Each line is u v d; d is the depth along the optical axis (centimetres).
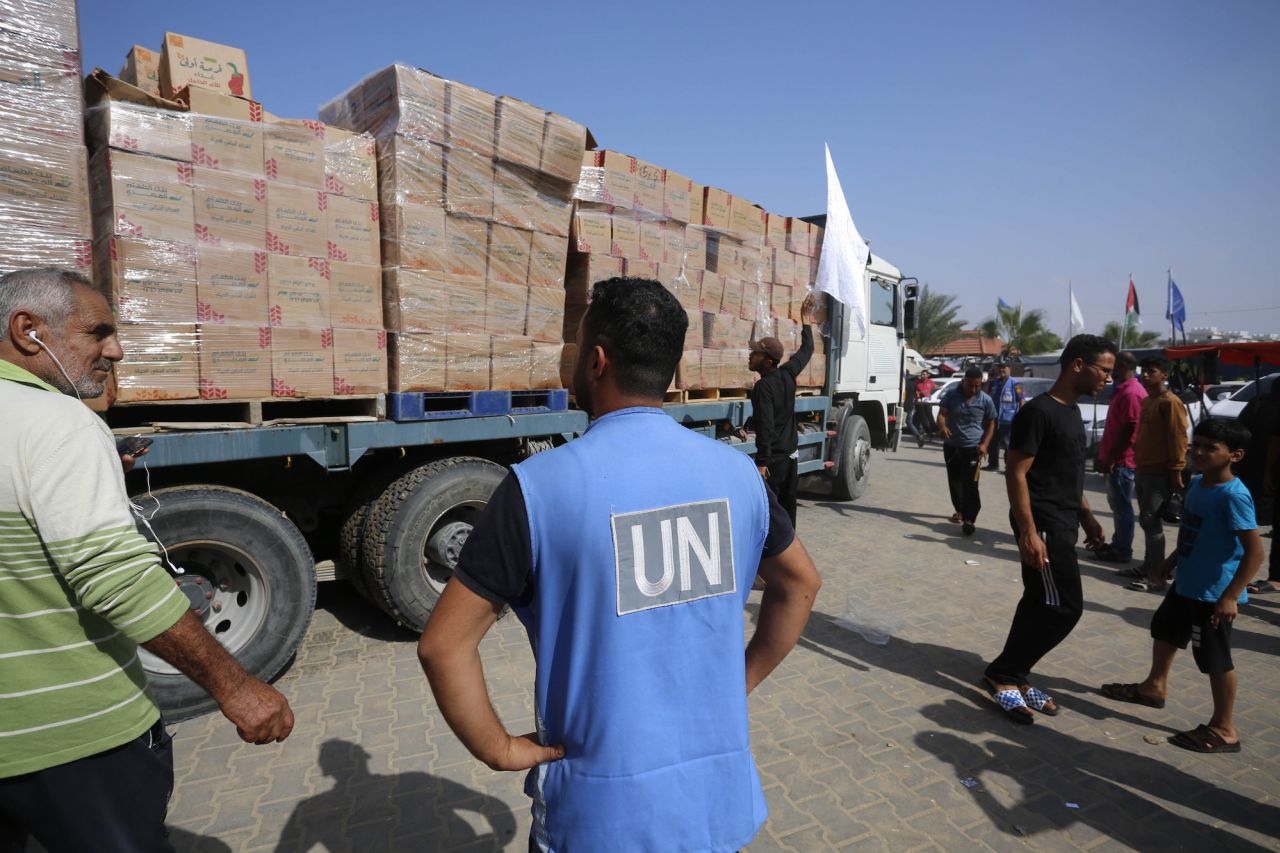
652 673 122
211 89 342
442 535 420
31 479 132
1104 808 280
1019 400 1189
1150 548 548
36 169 262
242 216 321
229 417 349
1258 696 376
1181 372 1161
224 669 147
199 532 327
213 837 256
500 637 433
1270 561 560
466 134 389
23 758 140
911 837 262
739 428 630
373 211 367
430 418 390
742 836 128
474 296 402
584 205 466
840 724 340
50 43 264
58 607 140
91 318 159
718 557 129
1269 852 257
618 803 119
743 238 605
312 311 345
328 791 283
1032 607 345
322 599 495
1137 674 400
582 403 143
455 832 261
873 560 618
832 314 750
